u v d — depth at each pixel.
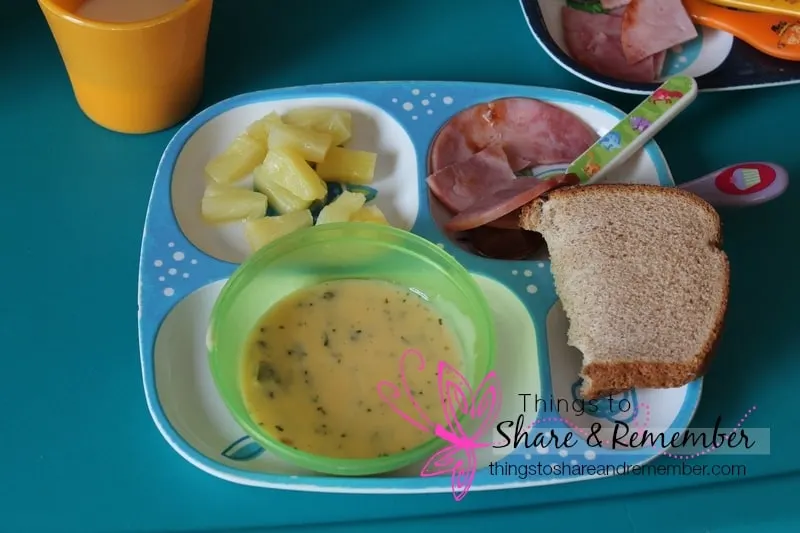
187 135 0.94
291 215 0.90
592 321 0.82
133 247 0.90
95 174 0.95
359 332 0.83
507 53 1.10
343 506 0.76
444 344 0.83
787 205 0.99
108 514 0.75
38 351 0.82
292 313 0.83
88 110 0.96
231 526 0.75
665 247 0.86
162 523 0.74
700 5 1.09
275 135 0.92
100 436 0.78
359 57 1.08
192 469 0.77
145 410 0.80
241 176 0.94
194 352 0.82
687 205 0.89
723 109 1.07
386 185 0.96
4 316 0.84
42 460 0.77
